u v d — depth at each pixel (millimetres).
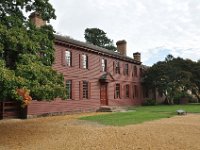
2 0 15289
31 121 20938
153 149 10172
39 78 13258
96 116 23781
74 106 29641
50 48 16938
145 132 13797
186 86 45781
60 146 11125
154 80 44938
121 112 28781
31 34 15508
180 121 19016
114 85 38219
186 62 46469
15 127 17078
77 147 10805
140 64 46688
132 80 43438
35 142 12141
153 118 21406
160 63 45344
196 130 14453
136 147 10531
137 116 23094
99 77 34719
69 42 29141
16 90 11656
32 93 12805
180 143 11133
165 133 13484
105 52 36031
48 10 17172
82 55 31891
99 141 11812
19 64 13164
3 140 12695
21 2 15578
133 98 43188
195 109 31062
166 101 47531
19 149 10852
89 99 32344
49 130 15578
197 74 46969
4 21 14711
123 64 41188
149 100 45500
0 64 11695
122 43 44000
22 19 16078
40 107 25203
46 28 17547
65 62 28969
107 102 36000
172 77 44062
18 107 23453
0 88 11406
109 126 16750
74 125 17750
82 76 31453
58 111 27312
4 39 13281
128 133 13547
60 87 14484
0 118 22172
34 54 14750
